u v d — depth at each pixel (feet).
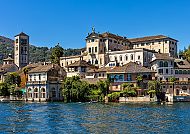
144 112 224.12
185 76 421.18
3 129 149.38
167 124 163.22
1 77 560.20
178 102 334.85
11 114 217.15
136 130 145.89
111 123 167.94
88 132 141.49
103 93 373.40
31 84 418.92
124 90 362.94
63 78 444.14
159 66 422.82
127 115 205.05
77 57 548.31
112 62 488.44
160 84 366.22
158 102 330.95
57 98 403.95
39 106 297.74
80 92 370.53
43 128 152.66
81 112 228.84
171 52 562.66
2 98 428.15
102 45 531.91
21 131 144.25
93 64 522.88
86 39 540.52
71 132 141.59
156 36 581.94
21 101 406.62
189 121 173.99
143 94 360.07
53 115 209.56
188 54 540.93
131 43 595.47
